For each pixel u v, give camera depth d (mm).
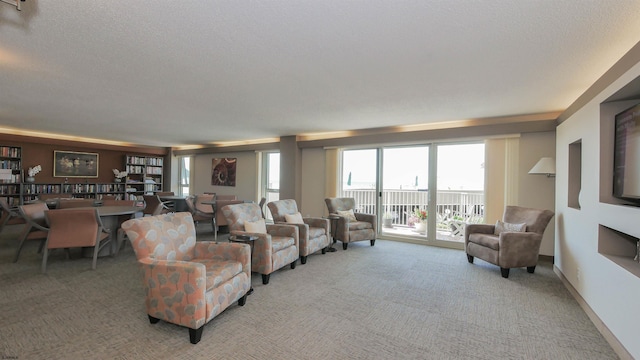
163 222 2559
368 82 3115
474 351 2043
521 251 3580
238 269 2615
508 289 3203
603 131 2516
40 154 7406
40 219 4043
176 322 2129
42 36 2176
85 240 3617
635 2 1684
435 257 4508
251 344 2084
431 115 4598
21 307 2594
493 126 4680
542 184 4430
